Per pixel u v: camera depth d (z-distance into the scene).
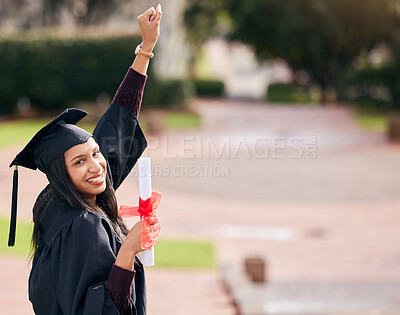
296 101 53.19
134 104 4.11
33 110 43.31
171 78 46.41
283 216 20.77
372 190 24.14
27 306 9.12
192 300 10.84
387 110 46.59
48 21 57.78
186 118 42.25
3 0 57.22
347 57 52.81
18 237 14.95
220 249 16.97
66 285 3.21
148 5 51.81
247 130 40.12
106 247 3.24
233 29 54.25
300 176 26.69
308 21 50.19
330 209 21.61
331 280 14.19
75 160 3.33
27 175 23.89
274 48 53.19
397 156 31.19
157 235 3.19
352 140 36.41
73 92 44.06
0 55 42.75
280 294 12.20
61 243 3.28
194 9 57.62
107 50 43.53
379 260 16.14
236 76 85.88
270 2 50.22
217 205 21.89
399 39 50.25
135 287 3.54
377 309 10.87
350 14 50.25
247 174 26.88
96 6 56.22
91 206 3.41
